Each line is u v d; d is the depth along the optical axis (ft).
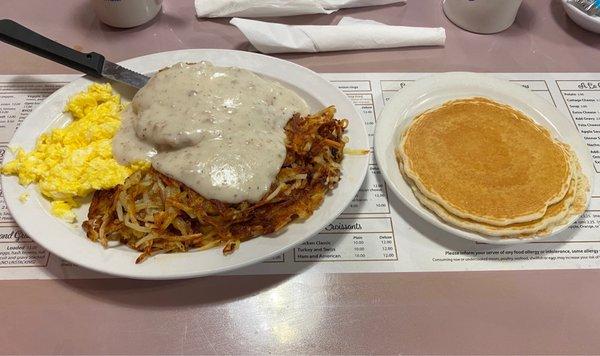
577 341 0.95
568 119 1.26
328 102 1.18
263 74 1.22
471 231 1.03
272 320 0.95
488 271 1.03
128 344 0.91
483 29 1.52
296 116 1.12
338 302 0.98
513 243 1.02
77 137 1.09
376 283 1.01
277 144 1.04
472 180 1.08
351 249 1.05
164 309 0.95
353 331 0.94
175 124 1.04
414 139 1.15
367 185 1.15
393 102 1.25
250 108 1.08
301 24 1.52
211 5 1.48
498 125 1.18
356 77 1.38
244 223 0.98
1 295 0.95
